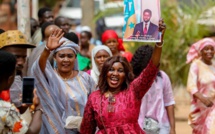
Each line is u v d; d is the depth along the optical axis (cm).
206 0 1858
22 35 866
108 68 881
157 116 1040
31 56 992
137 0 847
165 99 1073
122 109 866
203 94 1290
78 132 939
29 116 819
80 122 931
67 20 1470
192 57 1317
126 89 883
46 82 913
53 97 926
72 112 938
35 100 727
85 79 970
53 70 929
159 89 1045
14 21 2970
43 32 1197
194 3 1852
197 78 1291
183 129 1775
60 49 948
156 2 843
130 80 886
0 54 706
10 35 858
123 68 883
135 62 1037
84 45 1731
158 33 841
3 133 696
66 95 935
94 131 904
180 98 2289
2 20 2942
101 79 888
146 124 1032
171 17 1820
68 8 4053
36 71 904
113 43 1369
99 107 873
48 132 915
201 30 1842
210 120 1147
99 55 1134
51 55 997
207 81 1281
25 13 1200
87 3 2414
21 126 701
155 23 842
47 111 914
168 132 1056
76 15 3931
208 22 1852
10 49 852
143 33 847
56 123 917
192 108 1284
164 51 1830
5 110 695
